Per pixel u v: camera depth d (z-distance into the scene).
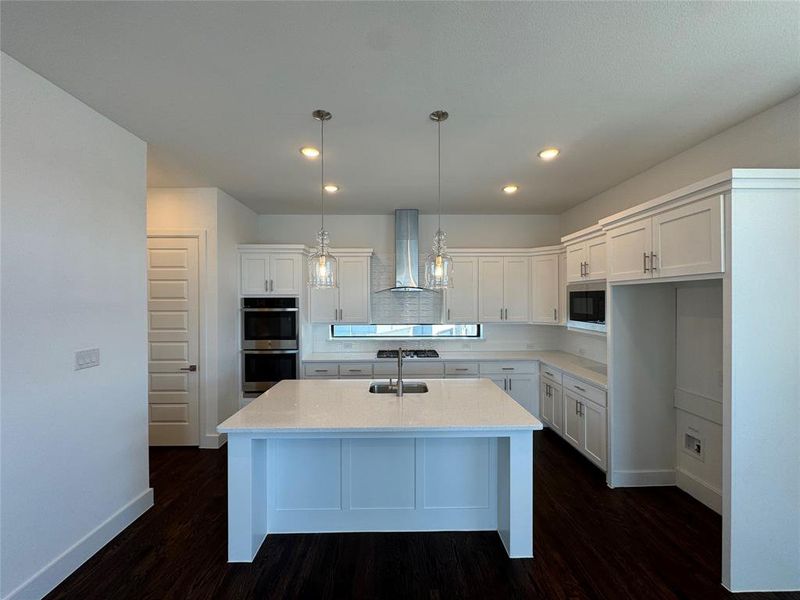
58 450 2.03
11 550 1.79
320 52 1.78
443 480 2.48
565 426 3.87
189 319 3.85
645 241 2.58
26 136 1.87
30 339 1.88
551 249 4.54
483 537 2.41
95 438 2.28
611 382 3.04
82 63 1.85
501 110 2.32
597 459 3.23
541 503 2.80
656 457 3.07
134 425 2.61
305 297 4.64
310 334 4.91
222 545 2.32
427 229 5.12
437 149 2.91
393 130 2.58
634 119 2.43
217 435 3.83
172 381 3.86
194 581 2.03
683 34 1.65
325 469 2.45
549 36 1.67
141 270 2.70
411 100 2.21
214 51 1.76
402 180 3.65
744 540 1.93
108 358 2.38
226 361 4.06
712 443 2.72
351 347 5.06
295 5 1.49
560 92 2.12
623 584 2.00
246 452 2.16
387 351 4.92
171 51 1.76
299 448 2.45
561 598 1.91
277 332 4.36
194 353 3.85
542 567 2.13
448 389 2.90
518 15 1.55
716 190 1.99
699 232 2.11
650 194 3.32
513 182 3.72
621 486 3.04
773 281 1.92
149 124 2.48
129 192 2.59
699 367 2.83
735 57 1.81
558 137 2.70
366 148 2.89
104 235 2.37
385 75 1.96
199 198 3.83
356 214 5.05
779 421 1.92
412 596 1.93
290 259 4.39
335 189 3.94
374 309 5.05
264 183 3.73
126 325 2.54
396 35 1.66
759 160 2.35
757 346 1.92
